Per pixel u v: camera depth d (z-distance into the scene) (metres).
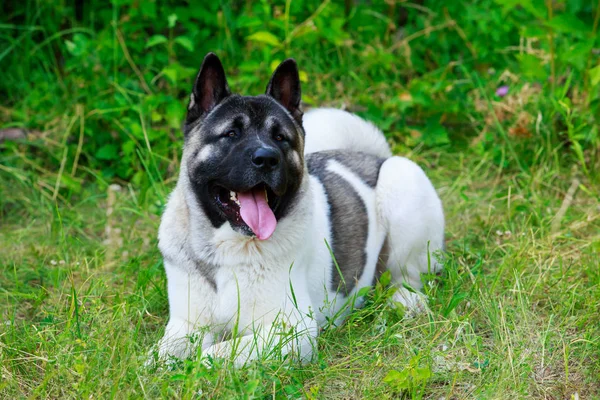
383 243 6.60
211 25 9.93
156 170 8.08
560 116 8.68
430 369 5.07
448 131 9.43
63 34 10.15
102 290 6.17
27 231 7.68
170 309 5.66
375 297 6.07
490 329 5.75
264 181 5.18
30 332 5.59
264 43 9.35
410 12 10.78
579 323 5.75
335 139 7.10
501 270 6.24
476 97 9.42
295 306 5.36
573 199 8.05
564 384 5.07
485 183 8.48
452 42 10.29
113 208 7.82
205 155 5.43
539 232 7.30
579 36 8.34
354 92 9.61
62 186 8.42
